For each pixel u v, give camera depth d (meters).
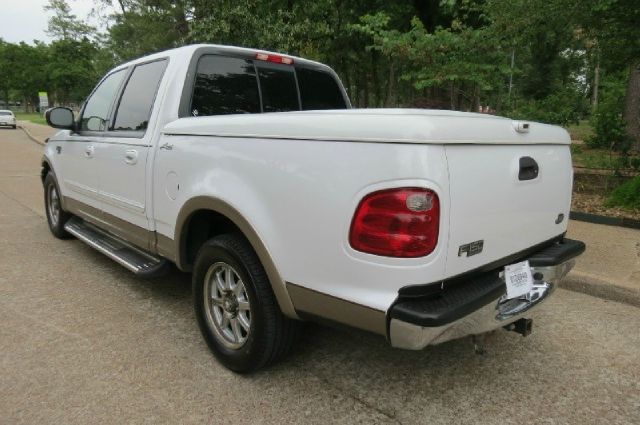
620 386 2.95
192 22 12.45
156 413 2.57
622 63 7.21
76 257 5.18
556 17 6.63
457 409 2.68
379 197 2.09
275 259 2.53
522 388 2.90
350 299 2.23
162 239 3.46
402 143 2.04
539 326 3.76
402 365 3.12
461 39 7.41
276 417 2.57
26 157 15.99
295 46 11.76
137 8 21.11
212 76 3.56
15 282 4.42
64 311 3.82
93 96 4.70
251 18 11.20
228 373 2.98
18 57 70.44
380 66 17.91
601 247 5.44
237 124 2.72
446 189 2.08
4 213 7.31
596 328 3.73
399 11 14.19
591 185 8.72
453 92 8.77
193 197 2.97
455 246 2.17
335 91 4.52
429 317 2.04
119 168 3.86
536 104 9.73
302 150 2.36
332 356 3.21
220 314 3.11
